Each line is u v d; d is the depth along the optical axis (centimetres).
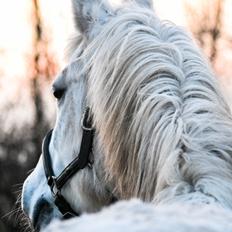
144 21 601
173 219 347
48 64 3578
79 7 657
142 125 529
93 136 626
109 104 562
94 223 346
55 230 351
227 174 489
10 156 3522
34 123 3556
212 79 557
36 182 725
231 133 514
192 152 498
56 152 691
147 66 554
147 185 518
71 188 669
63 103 675
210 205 443
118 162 545
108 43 591
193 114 520
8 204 3381
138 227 333
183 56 568
